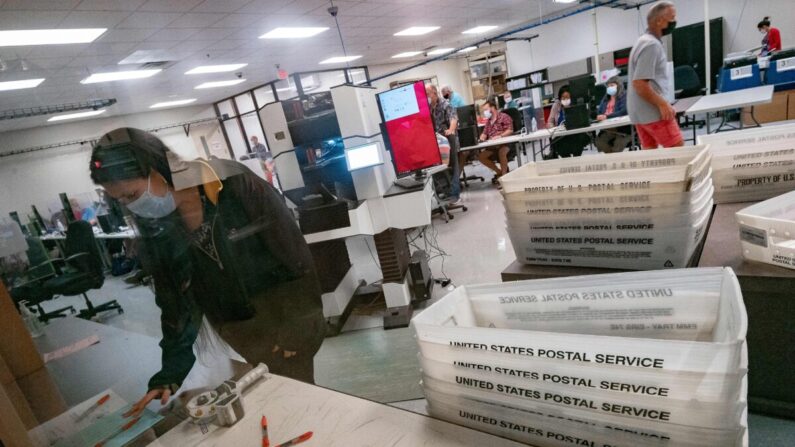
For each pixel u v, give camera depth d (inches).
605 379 15.6
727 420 13.9
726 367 13.2
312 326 47.8
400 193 95.6
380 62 464.4
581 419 17.0
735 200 41.3
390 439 21.4
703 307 17.8
